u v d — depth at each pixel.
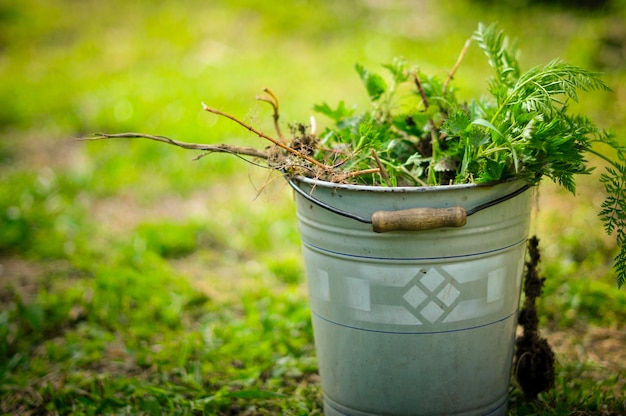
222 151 1.68
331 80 4.14
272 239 2.61
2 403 1.92
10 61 5.12
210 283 2.35
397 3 5.21
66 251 2.54
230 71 4.47
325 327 1.70
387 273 1.61
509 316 1.68
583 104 3.24
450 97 1.77
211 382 1.94
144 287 2.28
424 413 1.67
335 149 1.74
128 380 1.93
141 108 3.95
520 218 1.64
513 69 1.67
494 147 1.61
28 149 3.62
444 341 1.63
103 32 5.53
